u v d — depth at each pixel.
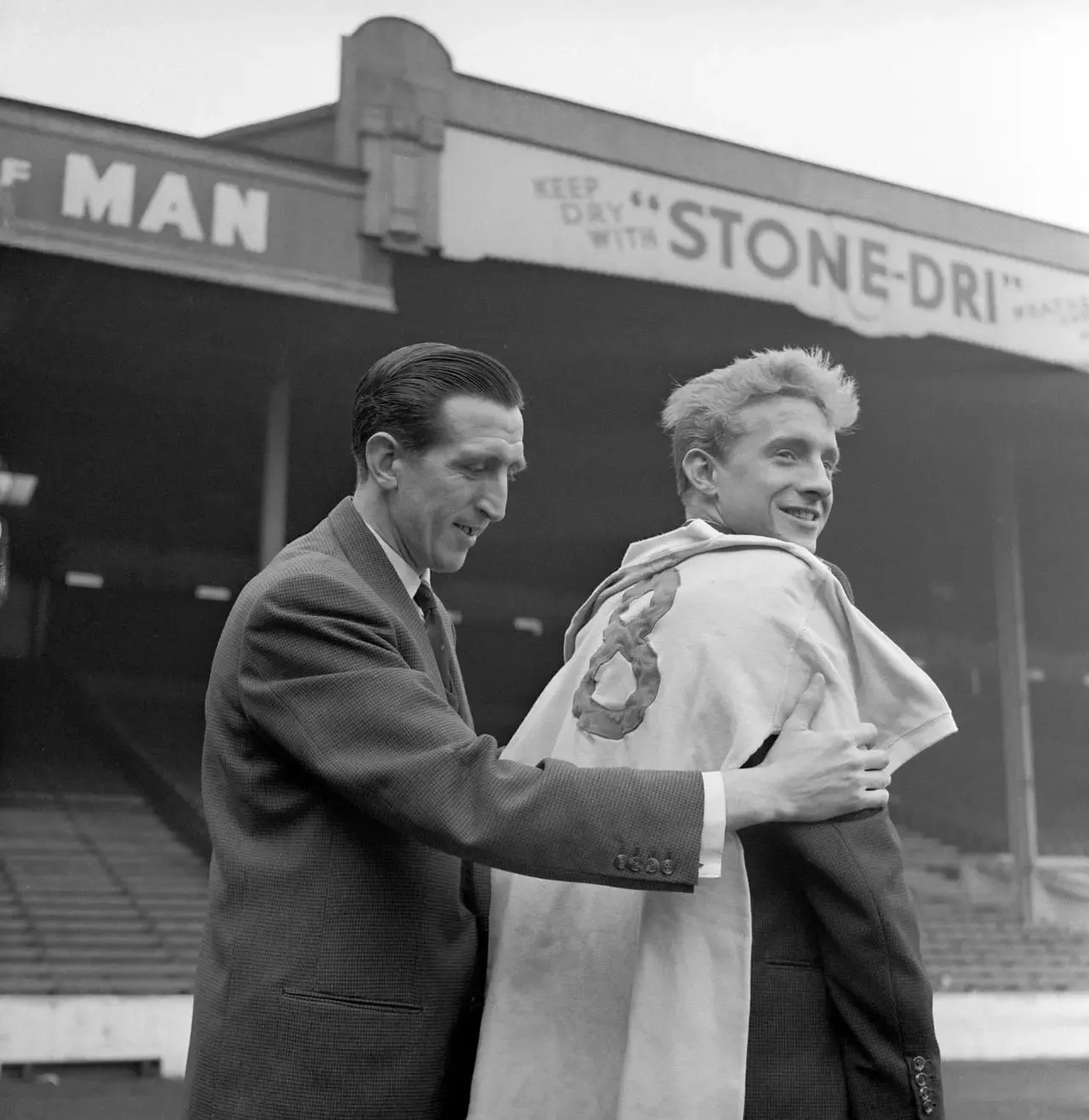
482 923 1.34
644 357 11.20
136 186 8.29
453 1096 1.25
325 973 1.17
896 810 15.58
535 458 14.20
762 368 1.34
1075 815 16.50
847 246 9.66
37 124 8.04
